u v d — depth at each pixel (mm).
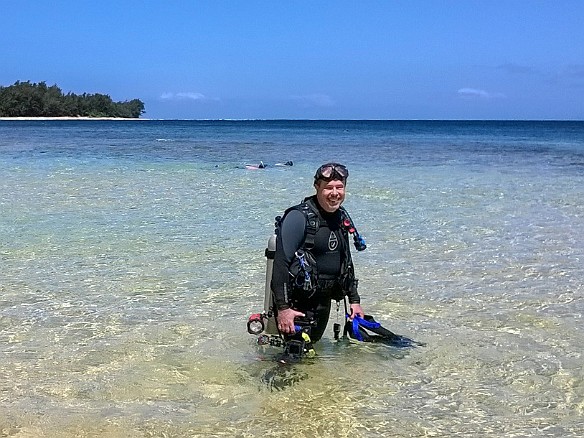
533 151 26484
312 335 3896
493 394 3383
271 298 3785
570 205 10086
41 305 4828
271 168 17234
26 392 3379
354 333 3891
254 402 3281
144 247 6789
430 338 4191
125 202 10211
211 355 3889
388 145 32156
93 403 3266
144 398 3322
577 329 4375
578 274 5816
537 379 3564
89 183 12938
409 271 5891
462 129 76125
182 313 4668
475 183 13312
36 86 122438
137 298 5023
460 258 6410
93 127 70562
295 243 3637
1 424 3035
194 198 10805
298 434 2967
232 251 6629
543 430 3018
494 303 4961
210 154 23562
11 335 4203
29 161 18922
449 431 3004
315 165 18266
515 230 7906
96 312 4680
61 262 6129
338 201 3613
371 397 3344
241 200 10594
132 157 21406
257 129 72312
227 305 4863
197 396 3350
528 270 5953
